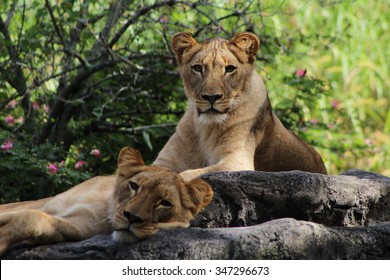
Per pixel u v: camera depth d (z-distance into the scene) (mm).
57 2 13078
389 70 20250
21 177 11516
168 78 13844
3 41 11867
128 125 13148
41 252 6773
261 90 10148
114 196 7109
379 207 8445
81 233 7215
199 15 13922
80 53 12938
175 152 10086
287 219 7293
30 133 12609
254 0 14180
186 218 7027
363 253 7473
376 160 17500
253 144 9953
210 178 7727
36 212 6910
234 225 7723
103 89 13727
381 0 20719
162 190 6836
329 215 8086
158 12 13289
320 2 16031
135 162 7129
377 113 19500
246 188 7742
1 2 12867
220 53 9500
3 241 6770
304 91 14312
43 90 12461
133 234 6688
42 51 12305
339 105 16828
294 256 7016
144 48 13039
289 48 14539
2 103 12469
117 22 13250
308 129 14750
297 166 10688
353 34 19828
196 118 9859
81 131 13211
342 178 8242
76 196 7547
